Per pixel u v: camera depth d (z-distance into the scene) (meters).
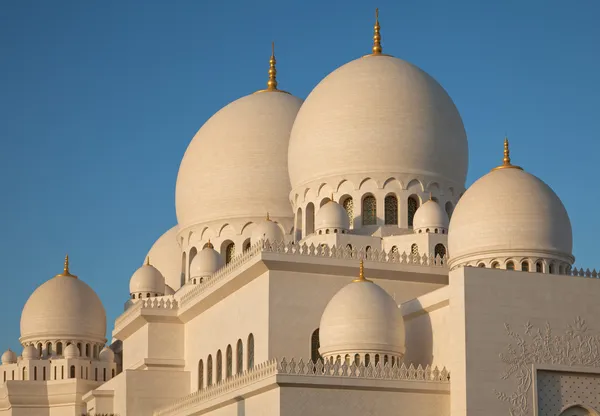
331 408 170.25
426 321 189.00
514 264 186.62
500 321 174.88
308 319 193.12
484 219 188.50
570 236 192.62
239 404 184.12
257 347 194.50
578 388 177.88
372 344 176.62
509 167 196.88
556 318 177.88
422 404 174.62
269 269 192.88
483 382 171.88
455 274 176.62
